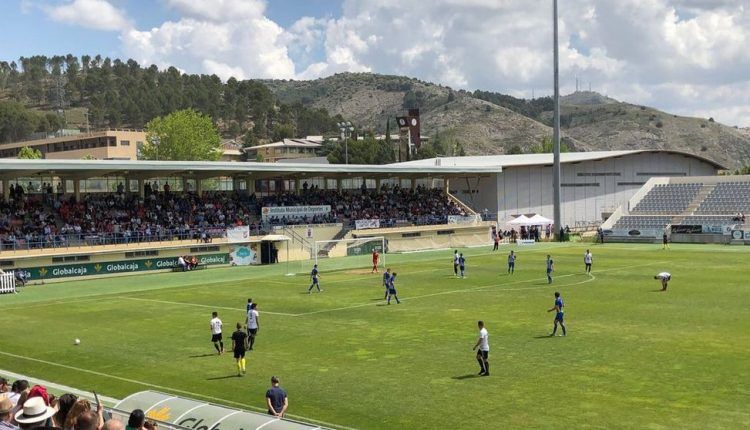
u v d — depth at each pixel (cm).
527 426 2147
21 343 3747
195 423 1811
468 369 2894
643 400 2381
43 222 7600
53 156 19338
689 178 11431
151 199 8712
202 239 7831
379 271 7006
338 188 10844
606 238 10319
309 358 3188
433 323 3991
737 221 10044
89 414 968
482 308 4503
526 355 3114
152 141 14788
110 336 3872
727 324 3741
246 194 9962
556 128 10444
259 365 3081
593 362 2952
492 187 11675
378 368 2956
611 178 12456
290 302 4997
